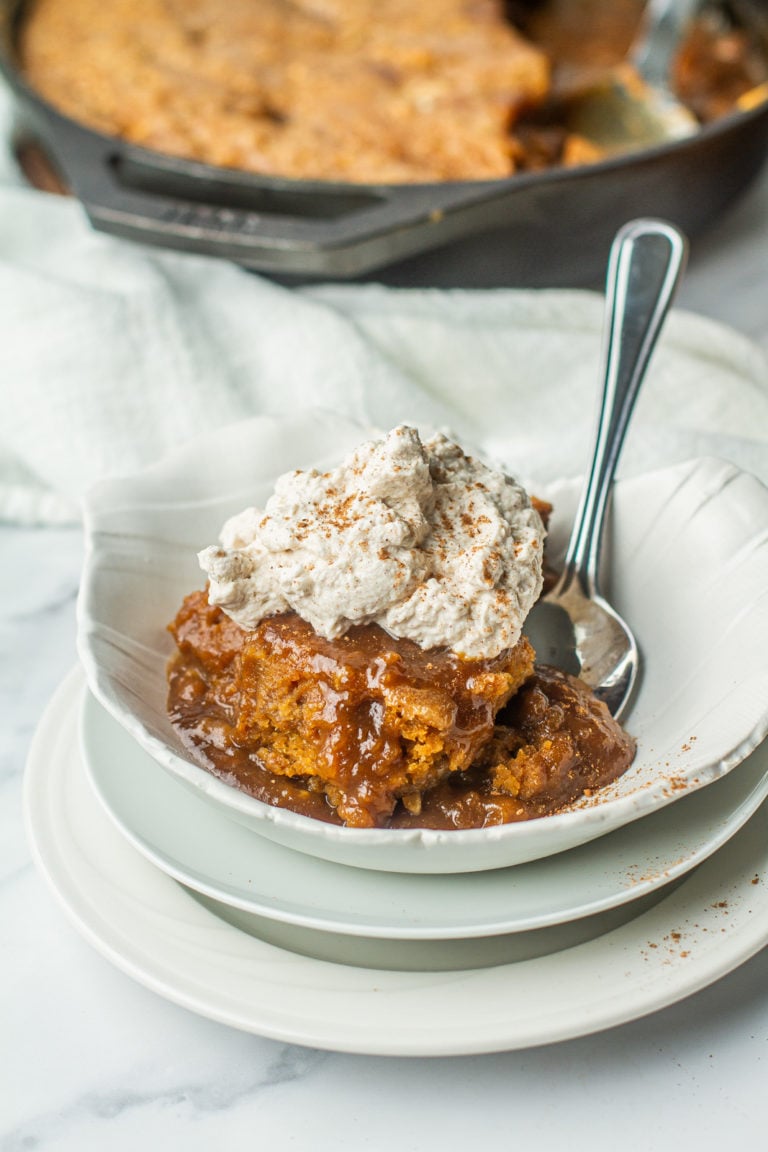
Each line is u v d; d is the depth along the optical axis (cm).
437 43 79
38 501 60
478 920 42
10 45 80
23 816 46
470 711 44
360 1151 41
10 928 46
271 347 62
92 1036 43
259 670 45
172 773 43
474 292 66
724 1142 41
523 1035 41
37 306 62
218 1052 43
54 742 47
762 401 62
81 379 61
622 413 51
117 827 44
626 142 75
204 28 82
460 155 72
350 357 62
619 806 41
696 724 45
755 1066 42
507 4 84
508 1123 42
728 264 72
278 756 44
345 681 44
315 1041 41
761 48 79
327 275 65
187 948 43
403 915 42
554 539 50
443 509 46
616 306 53
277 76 78
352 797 43
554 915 41
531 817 44
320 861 44
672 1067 42
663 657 48
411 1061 43
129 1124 42
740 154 68
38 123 72
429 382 63
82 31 81
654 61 76
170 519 49
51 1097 42
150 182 68
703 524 48
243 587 45
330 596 44
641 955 42
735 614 47
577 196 64
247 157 72
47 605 56
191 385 61
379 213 63
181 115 74
